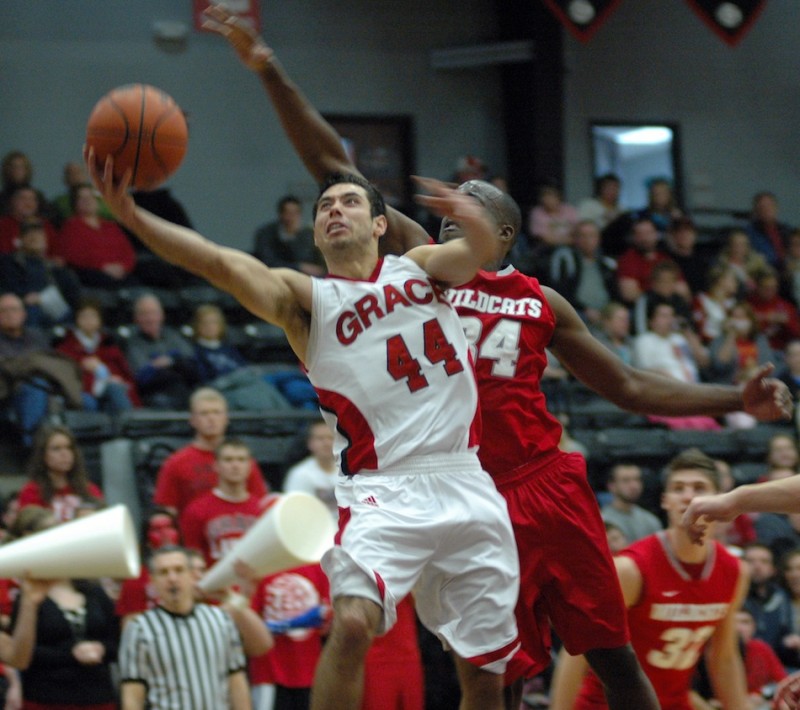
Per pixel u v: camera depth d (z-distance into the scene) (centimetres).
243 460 821
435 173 1905
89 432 1098
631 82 2025
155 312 1231
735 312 1490
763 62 2114
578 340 524
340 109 1862
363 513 437
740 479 1273
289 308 439
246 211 1783
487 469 501
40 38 1694
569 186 1975
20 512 761
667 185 1739
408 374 444
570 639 506
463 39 1928
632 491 985
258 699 770
